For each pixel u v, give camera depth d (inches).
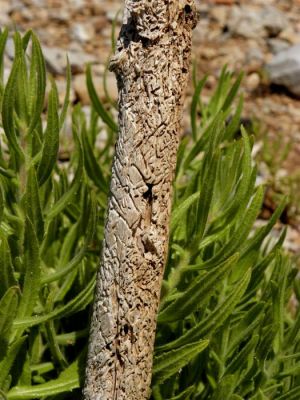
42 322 11.2
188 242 12.0
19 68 11.6
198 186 13.1
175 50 9.9
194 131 16.4
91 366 10.6
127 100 9.9
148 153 9.9
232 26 34.4
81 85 28.3
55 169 16.0
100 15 34.2
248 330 12.6
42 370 12.6
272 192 25.9
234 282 13.1
